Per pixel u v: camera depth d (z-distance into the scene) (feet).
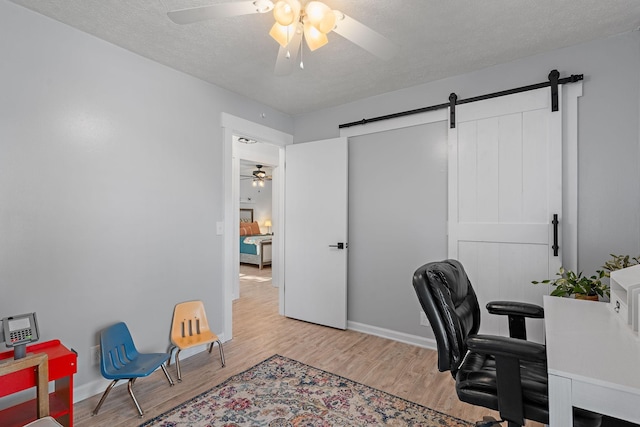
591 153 7.20
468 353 5.22
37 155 6.18
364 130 10.71
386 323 10.27
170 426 5.85
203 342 8.03
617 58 6.98
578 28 6.73
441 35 6.98
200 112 9.19
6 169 5.83
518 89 7.97
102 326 7.09
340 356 8.84
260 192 33.50
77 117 6.73
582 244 7.27
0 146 5.76
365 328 10.69
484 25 6.61
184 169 8.76
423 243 9.56
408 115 9.79
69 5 5.96
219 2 5.93
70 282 6.61
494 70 8.42
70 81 6.63
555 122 7.52
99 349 7.02
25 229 6.04
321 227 11.48
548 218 7.59
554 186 7.52
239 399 6.72
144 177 7.89
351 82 9.44
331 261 11.21
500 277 8.18
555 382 3.11
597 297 6.21
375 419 6.06
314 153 11.69
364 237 10.77
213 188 9.55
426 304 4.61
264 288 17.46
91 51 6.95
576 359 3.34
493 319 8.27
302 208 11.98
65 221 6.55
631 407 2.81
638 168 6.76
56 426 3.84
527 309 5.36
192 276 8.96
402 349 9.32
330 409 6.36
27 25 6.06
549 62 7.72
